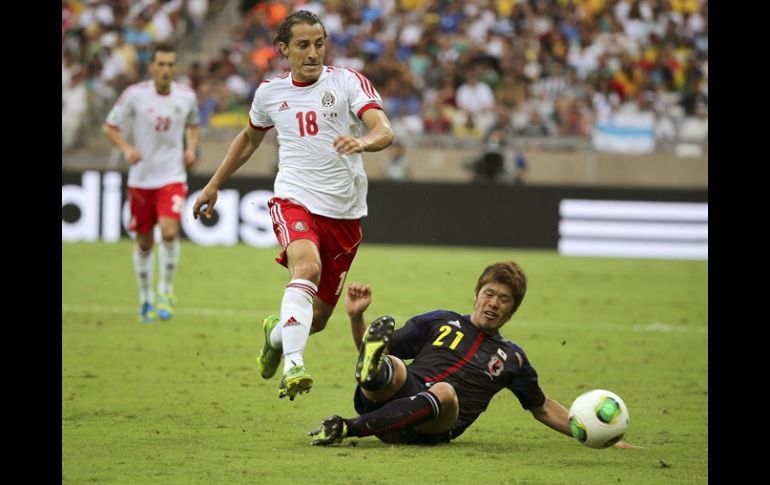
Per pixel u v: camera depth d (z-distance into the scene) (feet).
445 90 284.20
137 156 129.29
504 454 67.31
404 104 282.97
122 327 128.16
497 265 70.23
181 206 134.92
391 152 252.62
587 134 271.28
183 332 126.00
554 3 308.81
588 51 297.74
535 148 263.49
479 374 69.36
